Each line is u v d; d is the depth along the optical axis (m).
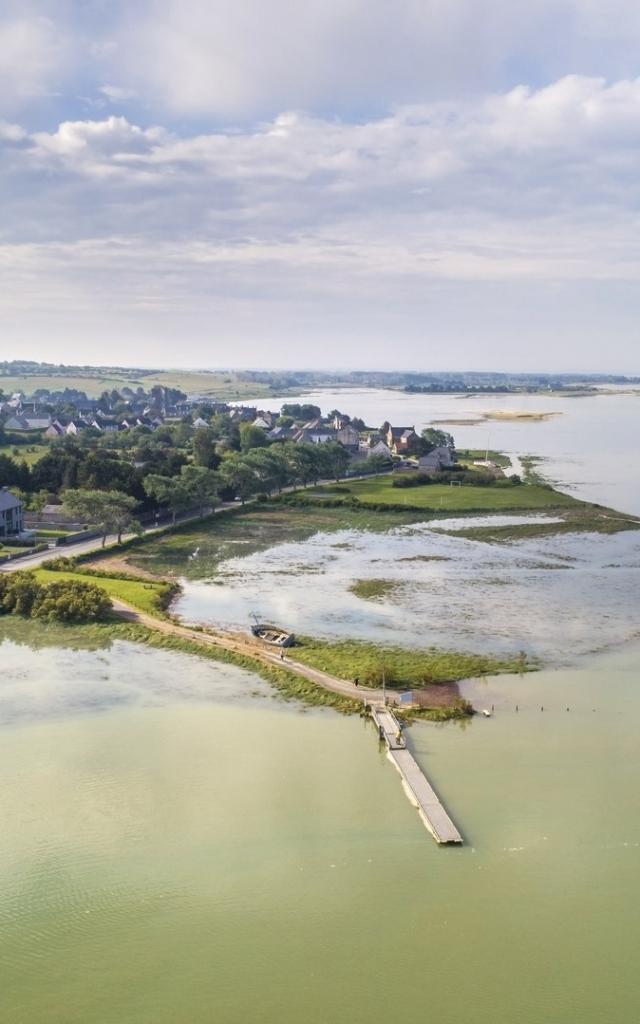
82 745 54.06
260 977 34.62
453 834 43.41
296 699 62.62
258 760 52.31
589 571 106.88
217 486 149.12
